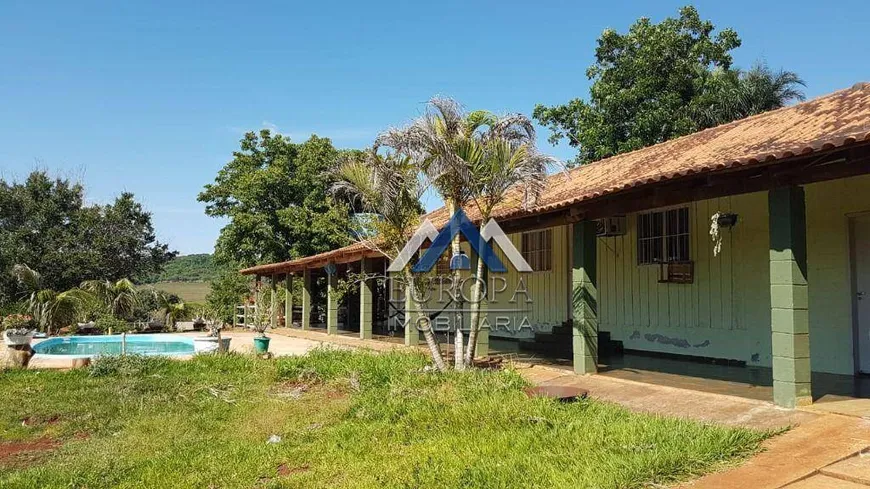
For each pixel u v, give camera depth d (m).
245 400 8.90
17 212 27.80
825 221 8.78
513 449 5.63
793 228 6.38
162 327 22.39
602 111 23.61
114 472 5.98
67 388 9.84
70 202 29.20
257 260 27.95
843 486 4.37
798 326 6.36
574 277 9.57
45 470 6.06
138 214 30.06
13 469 6.27
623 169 11.79
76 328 19.91
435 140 9.00
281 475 5.70
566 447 5.52
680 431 5.66
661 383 8.41
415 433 6.58
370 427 6.97
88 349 15.62
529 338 14.88
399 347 13.75
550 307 14.35
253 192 28.02
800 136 7.73
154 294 24.09
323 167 28.30
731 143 9.67
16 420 8.12
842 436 5.36
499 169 9.27
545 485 4.69
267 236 27.78
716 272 10.47
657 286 11.66
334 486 5.13
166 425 7.61
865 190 8.26
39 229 27.89
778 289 6.48
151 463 6.18
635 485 4.54
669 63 22.64
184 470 5.93
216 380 10.27
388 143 9.32
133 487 5.48
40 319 19.27
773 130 9.22
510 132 9.35
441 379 8.66
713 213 10.52
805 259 6.44
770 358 9.57
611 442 5.48
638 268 12.12
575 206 9.18
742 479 4.57
